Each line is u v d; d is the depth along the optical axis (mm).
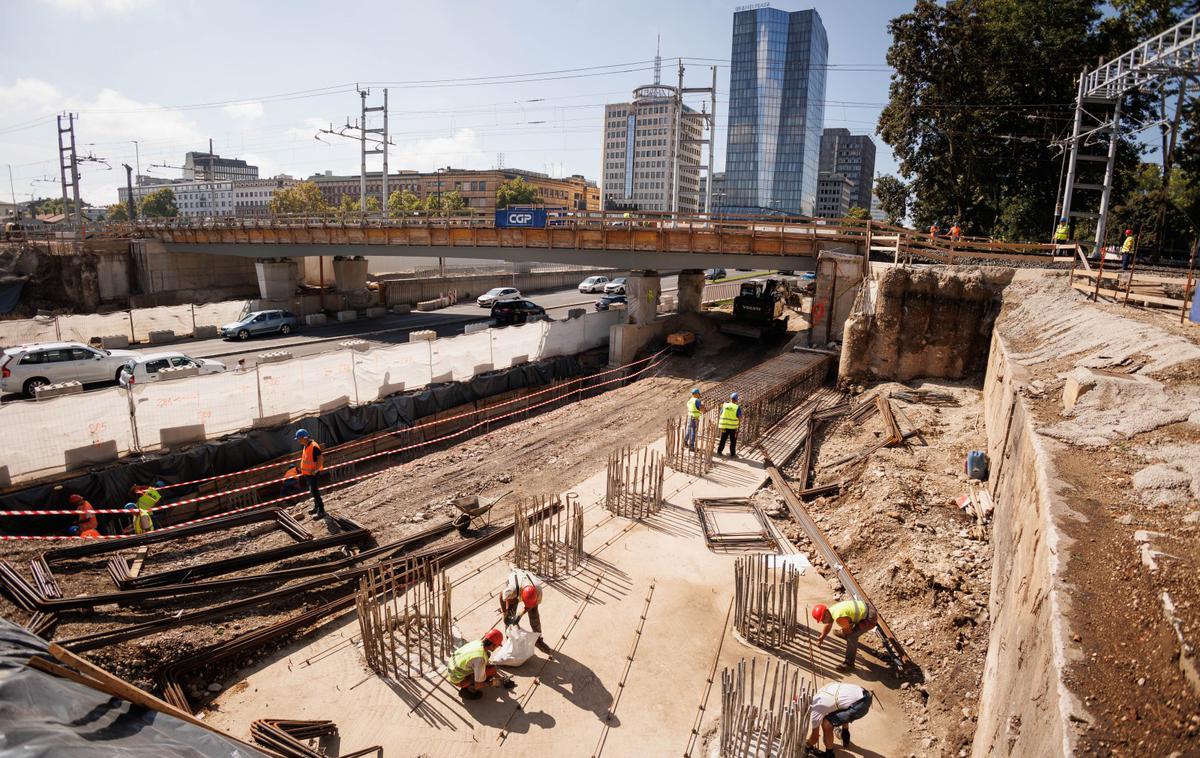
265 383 18844
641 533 13898
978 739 7027
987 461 14555
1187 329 12047
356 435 20844
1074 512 6527
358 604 9523
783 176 145000
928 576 10875
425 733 8445
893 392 21266
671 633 10586
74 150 58188
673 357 31672
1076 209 39312
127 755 3676
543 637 10383
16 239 46062
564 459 18250
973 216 41344
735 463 17891
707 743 8383
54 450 15055
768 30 141250
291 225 40531
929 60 37688
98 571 11422
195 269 49031
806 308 42688
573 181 153125
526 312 38812
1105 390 9469
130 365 22672
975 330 21922
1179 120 30266
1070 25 34562
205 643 9695
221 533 13438
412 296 51344
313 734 8250
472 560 12633
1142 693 4188
